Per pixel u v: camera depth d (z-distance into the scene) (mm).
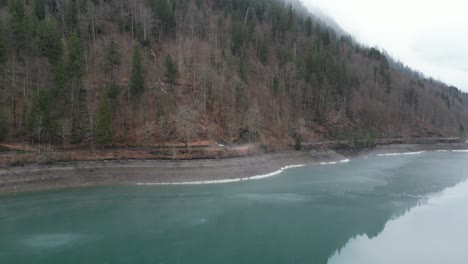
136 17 120188
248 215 55812
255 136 105000
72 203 58938
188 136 85812
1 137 71688
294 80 134500
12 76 81375
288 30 173750
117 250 41188
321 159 111688
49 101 76062
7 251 40062
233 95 108562
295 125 123688
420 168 103250
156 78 102750
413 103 186750
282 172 92750
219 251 41938
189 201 62688
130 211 56000
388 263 39969
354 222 53594
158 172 76312
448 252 43156
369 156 130750
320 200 65312
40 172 67938
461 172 96375
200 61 116250
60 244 42438
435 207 61719
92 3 113125
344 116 142625
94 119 81312
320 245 44781
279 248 43469
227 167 83188
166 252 41031
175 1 140250
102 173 73125
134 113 90938
